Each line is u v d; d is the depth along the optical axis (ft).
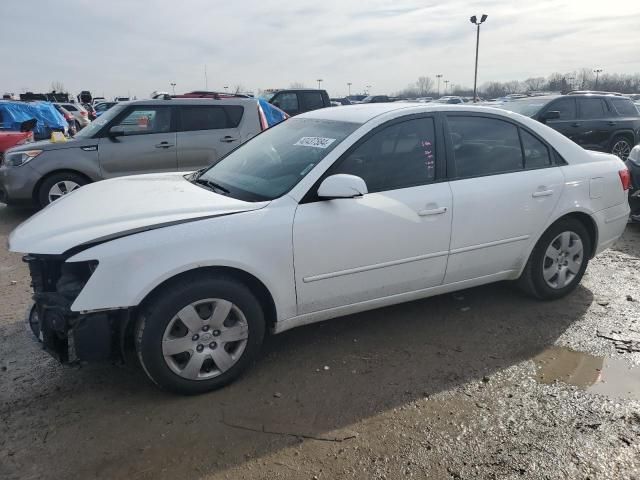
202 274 9.99
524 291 14.73
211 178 12.89
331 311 11.55
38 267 10.30
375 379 10.89
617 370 11.21
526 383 10.72
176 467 8.39
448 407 9.91
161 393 10.39
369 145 11.62
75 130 65.57
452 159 12.54
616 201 14.99
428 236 12.02
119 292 9.25
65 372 11.18
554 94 39.40
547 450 8.73
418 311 14.10
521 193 13.15
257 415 9.70
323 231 10.78
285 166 11.73
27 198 24.58
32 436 9.10
